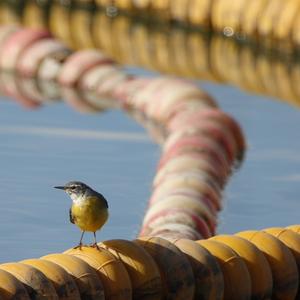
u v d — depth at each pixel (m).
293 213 13.18
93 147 15.88
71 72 20.45
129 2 24.98
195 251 9.44
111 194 13.66
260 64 22.02
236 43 23.28
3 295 8.28
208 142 15.39
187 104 18.00
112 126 17.36
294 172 15.03
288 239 10.17
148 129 17.38
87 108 18.66
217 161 14.84
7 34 21.64
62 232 12.13
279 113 18.31
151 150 15.89
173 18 24.31
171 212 12.35
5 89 20.03
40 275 8.54
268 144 16.44
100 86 19.97
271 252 9.91
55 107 18.56
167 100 18.17
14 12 25.47
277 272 9.88
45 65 20.86
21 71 21.11
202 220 12.27
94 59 20.61
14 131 16.59
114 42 23.58
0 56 21.34
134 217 12.77
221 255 9.58
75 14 25.56
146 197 13.57
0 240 11.80
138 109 18.78
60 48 21.16
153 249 9.31
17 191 13.59
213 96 19.41
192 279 9.30
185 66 21.73
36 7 25.78
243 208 13.35
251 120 17.78
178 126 16.62
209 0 23.81
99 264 8.92
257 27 22.78
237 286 9.54
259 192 14.06
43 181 14.05
